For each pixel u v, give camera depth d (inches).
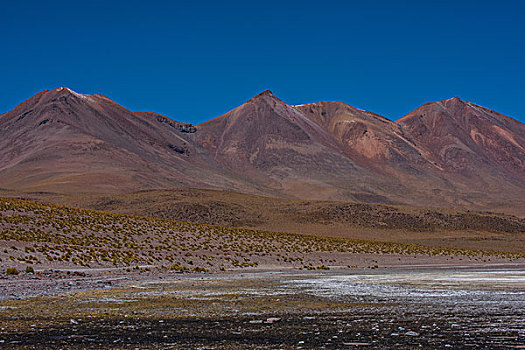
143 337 670.5
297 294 1186.6
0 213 2411.4
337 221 6314.0
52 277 1531.7
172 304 985.5
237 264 2356.1
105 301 1019.3
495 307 947.3
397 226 6402.6
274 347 613.9
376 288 1358.3
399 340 649.6
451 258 3403.1
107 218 2925.7
